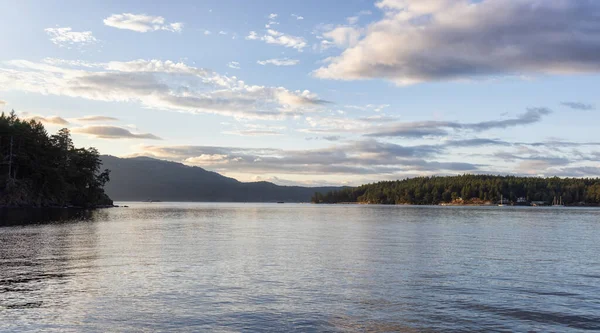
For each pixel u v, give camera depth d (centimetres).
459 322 1680
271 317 1714
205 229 6719
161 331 1539
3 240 4428
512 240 5009
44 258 3209
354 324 1644
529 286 2331
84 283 2298
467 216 13188
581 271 2825
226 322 1647
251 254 3556
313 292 2142
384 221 9900
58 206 15200
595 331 1597
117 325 1599
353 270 2789
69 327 1572
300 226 7812
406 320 1700
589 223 9175
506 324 1664
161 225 7662
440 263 3127
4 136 13775
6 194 12975
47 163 14938
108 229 6303
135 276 2508
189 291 2136
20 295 2019
